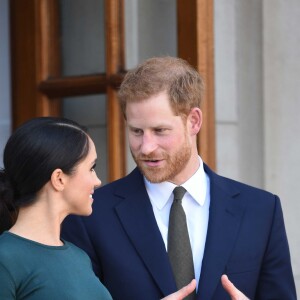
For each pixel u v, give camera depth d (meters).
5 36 16.80
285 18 13.66
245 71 13.62
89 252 9.28
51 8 14.26
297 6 13.71
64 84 13.88
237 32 13.53
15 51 14.55
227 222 9.35
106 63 13.36
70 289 7.91
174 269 9.12
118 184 9.70
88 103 13.87
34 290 7.75
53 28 14.29
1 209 8.31
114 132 13.25
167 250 9.23
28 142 8.09
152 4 13.26
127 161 13.34
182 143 8.93
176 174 9.15
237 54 13.53
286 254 9.56
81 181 8.30
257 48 13.65
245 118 13.65
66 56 14.27
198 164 9.52
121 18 13.38
